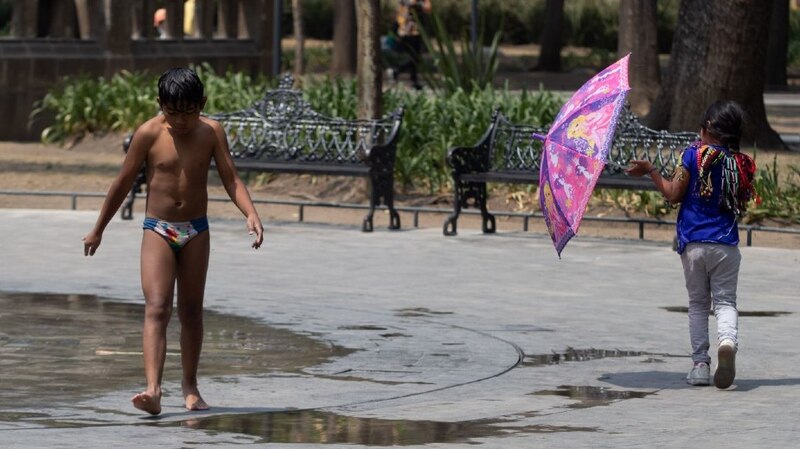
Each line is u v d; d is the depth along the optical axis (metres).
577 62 87.25
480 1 95.69
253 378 14.24
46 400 13.02
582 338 16.83
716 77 35.84
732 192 14.18
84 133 39.53
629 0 48.69
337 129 28.92
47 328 16.73
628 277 21.94
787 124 47.69
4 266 21.64
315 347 16.00
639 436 11.79
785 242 26.70
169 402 13.10
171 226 12.59
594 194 29.64
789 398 13.58
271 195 31.62
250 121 29.70
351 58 60.00
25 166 34.81
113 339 16.08
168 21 45.91
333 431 11.89
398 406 13.01
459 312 18.58
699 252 14.23
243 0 49.12
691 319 14.46
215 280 20.86
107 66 42.78
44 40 41.00
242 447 11.24
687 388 14.05
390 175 27.25
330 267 22.41
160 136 12.61
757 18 35.78
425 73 39.66
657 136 26.30
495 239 26.27
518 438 11.68
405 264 22.92
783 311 18.92
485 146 27.16
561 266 23.05
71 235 25.23
